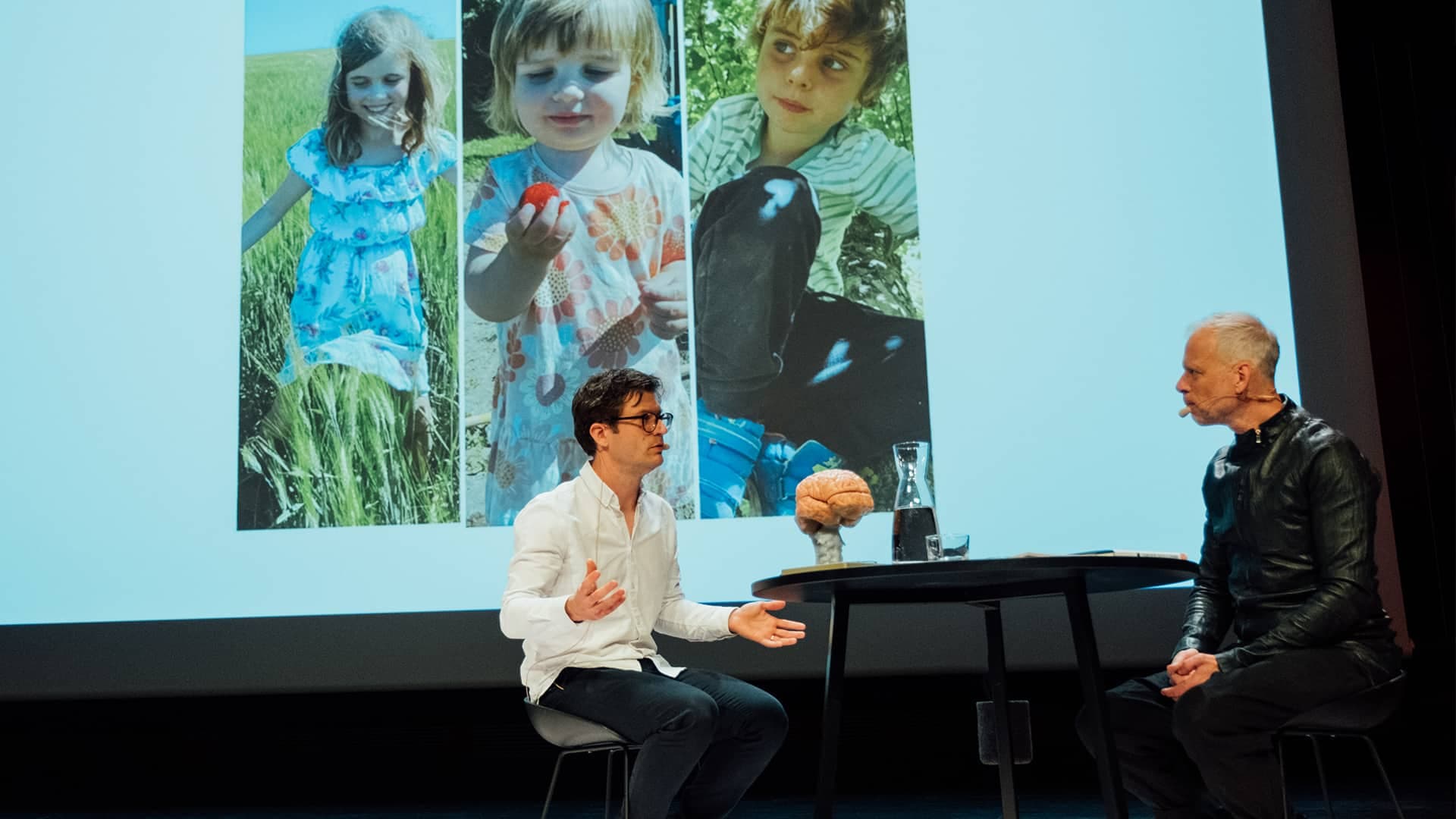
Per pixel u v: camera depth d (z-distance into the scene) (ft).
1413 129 12.89
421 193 12.59
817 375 12.26
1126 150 12.42
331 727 13.44
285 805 13.28
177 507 12.42
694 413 12.25
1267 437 7.60
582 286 12.42
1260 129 12.30
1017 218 12.41
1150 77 12.47
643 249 12.46
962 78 12.59
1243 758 7.14
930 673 12.25
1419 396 12.59
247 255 12.62
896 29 12.66
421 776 13.38
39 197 12.80
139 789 13.44
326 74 12.79
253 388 12.48
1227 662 7.13
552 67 12.67
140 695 12.29
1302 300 12.00
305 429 12.40
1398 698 7.18
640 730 7.13
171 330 12.60
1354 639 7.12
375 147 12.67
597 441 7.85
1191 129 12.38
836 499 7.47
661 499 8.34
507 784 13.34
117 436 12.51
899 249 12.40
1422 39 12.82
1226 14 12.45
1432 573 12.44
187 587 12.35
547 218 12.50
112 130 12.85
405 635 12.19
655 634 12.48
